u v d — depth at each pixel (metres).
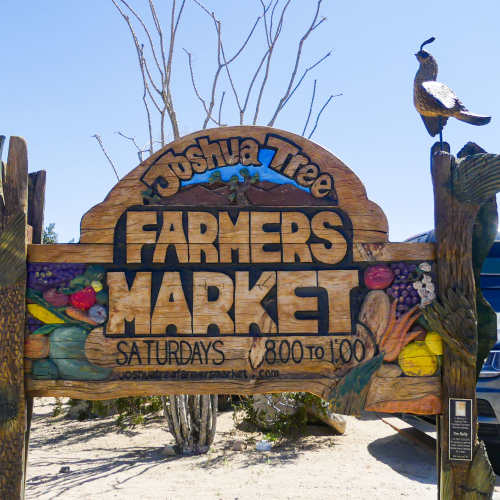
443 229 4.01
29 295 3.87
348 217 4.04
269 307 3.95
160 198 4.01
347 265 4.00
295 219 4.02
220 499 5.51
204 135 4.07
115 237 3.95
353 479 6.17
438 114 4.10
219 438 8.62
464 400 3.89
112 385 3.84
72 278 3.91
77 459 7.48
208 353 3.89
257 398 9.08
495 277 7.69
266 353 3.90
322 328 3.94
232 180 4.06
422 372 3.95
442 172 4.06
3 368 3.77
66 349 3.86
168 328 3.90
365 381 3.90
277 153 4.08
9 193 3.89
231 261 3.97
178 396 7.71
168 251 3.96
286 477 6.28
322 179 4.07
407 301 3.98
